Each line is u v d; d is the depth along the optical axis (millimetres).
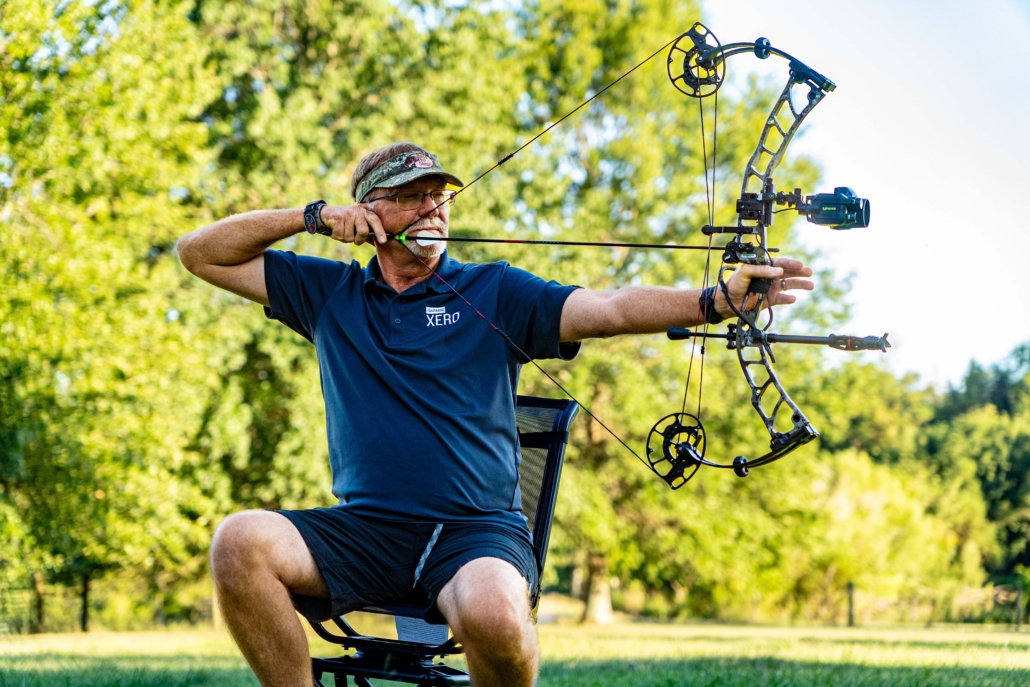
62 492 28578
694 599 59750
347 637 6555
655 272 42750
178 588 45906
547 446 7184
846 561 58250
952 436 97750
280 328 34000
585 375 40062
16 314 25906
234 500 38219
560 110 44000
